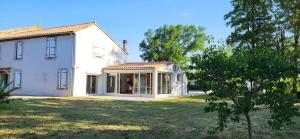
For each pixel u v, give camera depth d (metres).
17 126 11.02
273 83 7.08
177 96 35.25
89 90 35.06
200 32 56.62
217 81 7.38
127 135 9.79
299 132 10.81
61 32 33.59
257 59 7.14
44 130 10.38
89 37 34.69
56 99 25.69
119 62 38.94
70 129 10.70
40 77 35.47
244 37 31.67
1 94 17.09
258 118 14.35
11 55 38.28
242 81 7.23
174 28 56.31
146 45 57.94
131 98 29.89
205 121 13.34
